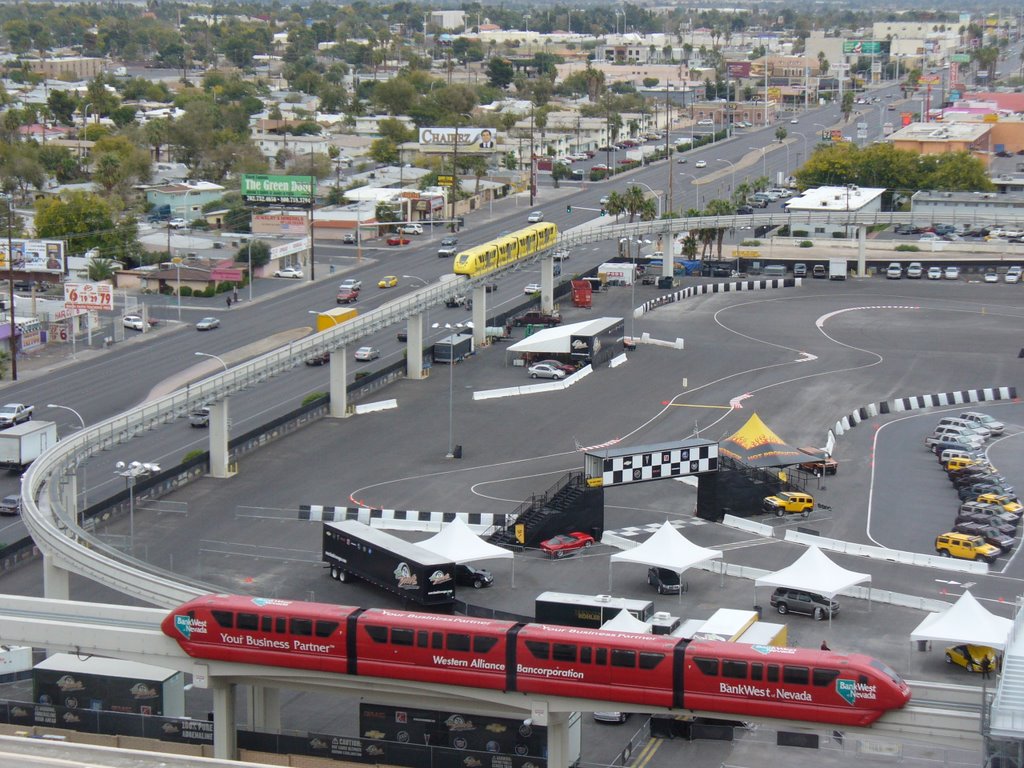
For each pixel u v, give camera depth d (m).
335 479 153.12
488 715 90.62
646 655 81.94
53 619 93.12
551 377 196.38
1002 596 121.19
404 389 191.62
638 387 192.75
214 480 153.00
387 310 188.50
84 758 67.00
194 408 150.50
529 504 142.38
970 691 78.44
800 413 179.62
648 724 94.94
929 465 161.38
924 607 117.81
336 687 88.88
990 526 136.00
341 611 87.81
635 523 140.25
